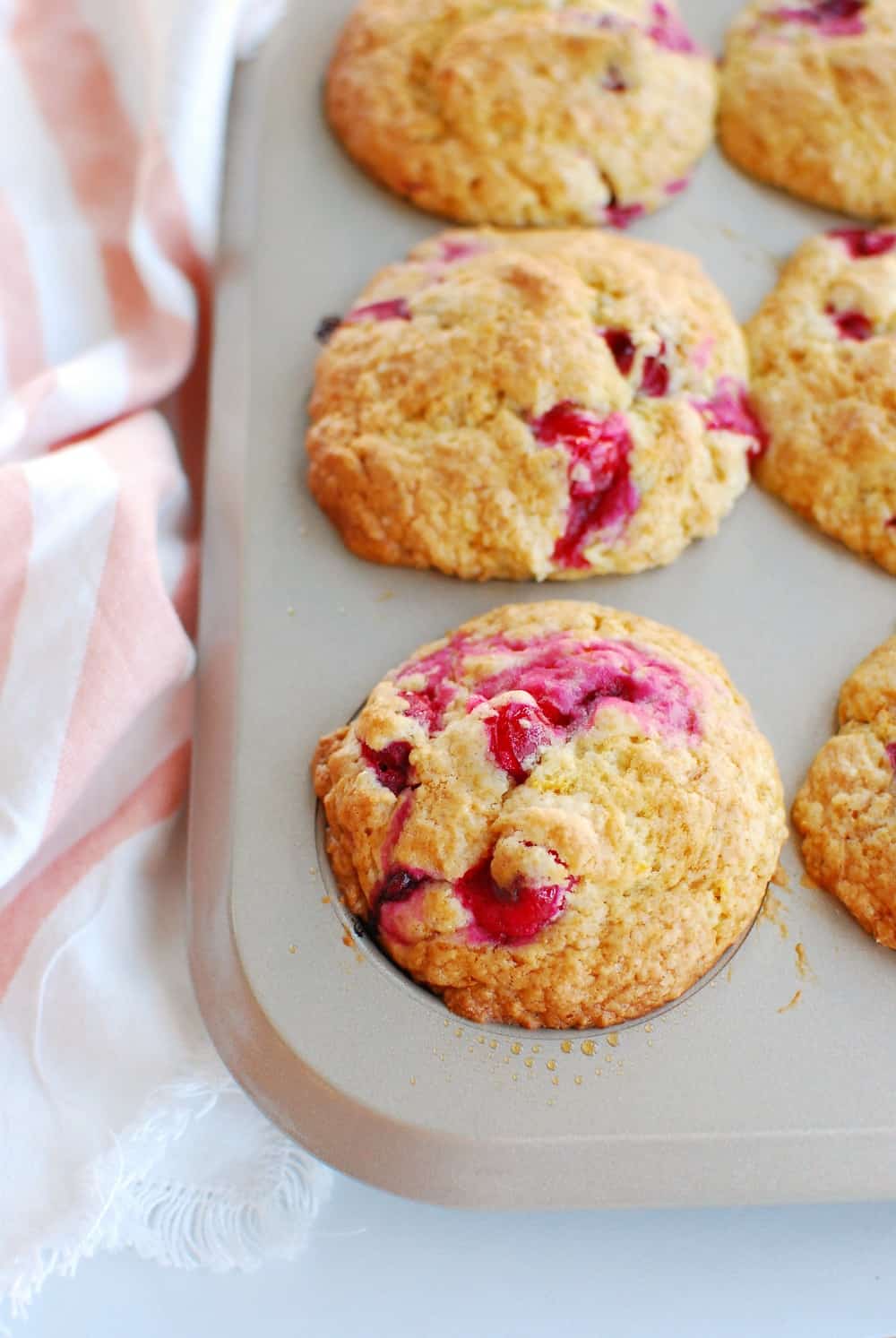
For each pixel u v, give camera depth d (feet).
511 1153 1.17
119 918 1.28
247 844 1.24
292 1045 1.18
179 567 1.39
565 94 1.50
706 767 1.24
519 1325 1.19
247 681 1.30
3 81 1.52
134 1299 1.19
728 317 1.44
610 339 1.39
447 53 1.51
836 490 1.38
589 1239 1.21
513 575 1.35
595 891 1.21
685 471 1.36
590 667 1.26
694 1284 1.20
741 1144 1.18
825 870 1.26
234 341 1.44
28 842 1.25
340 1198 1.22
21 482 1.30
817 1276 1.21
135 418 1.43
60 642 1.29
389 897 1.22
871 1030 1.22
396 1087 1.18
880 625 1.35
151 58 1.49
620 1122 1.18
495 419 1.35
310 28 1.59
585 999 1.20
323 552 1.35
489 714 1.23
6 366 1.46
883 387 1.39
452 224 1.50
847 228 1.53
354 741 1.26
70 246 1.49
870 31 1.56
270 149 1.52
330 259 1.47
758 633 1.34
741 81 1.57
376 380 1.37
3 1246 1.19
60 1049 1.25
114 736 1.29
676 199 1.52
